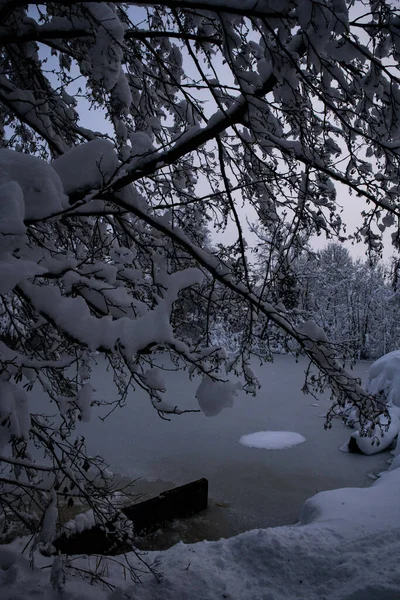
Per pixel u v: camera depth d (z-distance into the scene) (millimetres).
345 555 4668
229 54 2879
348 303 42312
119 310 3131
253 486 10422
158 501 8438
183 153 3328
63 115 4426
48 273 2584
